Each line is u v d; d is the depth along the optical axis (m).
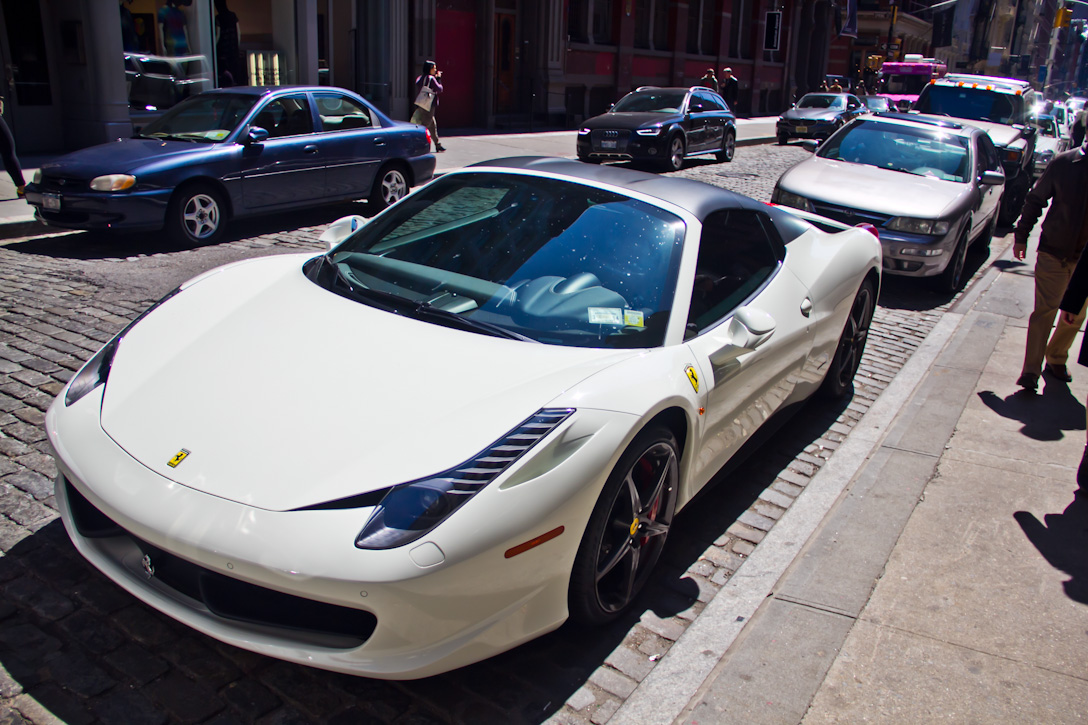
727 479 3.96
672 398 2.72
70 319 5.37
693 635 2.80
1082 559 3.40
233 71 14.10
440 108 19.89
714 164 16.78
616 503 2.66
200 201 7.79
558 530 2.34
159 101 13.09
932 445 4.40
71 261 6.97
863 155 8.61
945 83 14.04
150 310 3.18
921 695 2.57
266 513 2.14
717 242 3.46
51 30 12.09
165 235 7.88
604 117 15.41
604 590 2.79
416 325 2.85
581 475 2.38
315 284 3.22
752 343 3.01
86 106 12.24
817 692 2.55
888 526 3.56
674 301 3.05
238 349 2.74
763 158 18.45
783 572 3.21
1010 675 2.69
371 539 2.09
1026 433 4.62
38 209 7.43
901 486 3.93
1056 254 4.91
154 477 2.28
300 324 2.87
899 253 7.26
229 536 2.12
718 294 3.33
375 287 3.12
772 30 32.44
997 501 3.83
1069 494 3.94
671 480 2.92
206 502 2.18
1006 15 71.31
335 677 2.47
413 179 10.02
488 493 2.21
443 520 2.14
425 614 2.14
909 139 8.67
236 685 2.40
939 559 3.34
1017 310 7.31
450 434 2.33
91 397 2.63
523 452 2.31
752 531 3.51
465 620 2.23
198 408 2.48
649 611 2.92
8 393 4.14
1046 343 5.17
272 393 2.50
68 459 2.42
